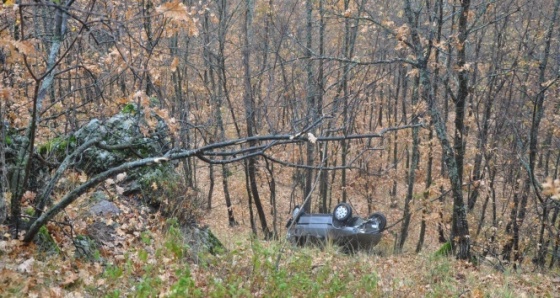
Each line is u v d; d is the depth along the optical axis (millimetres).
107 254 6266
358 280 7617
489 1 10992
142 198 8133
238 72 19656
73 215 6656
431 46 10945
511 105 18000
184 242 7172
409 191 17297
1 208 5297
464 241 11414
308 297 5969
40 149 7746
